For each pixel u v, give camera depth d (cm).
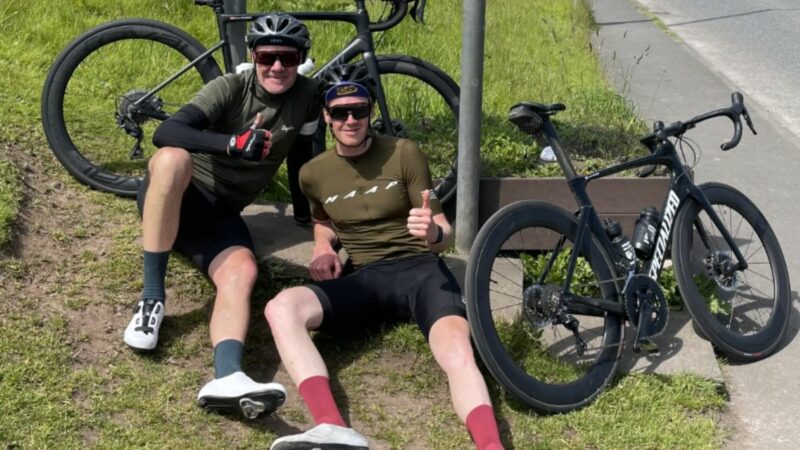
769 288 474
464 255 451
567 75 856
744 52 1128
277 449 305
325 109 371
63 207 438
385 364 379
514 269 432
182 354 366
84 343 358
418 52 806
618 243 394
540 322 367
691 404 373
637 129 582
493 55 877
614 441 349
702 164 655
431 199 373
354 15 478
